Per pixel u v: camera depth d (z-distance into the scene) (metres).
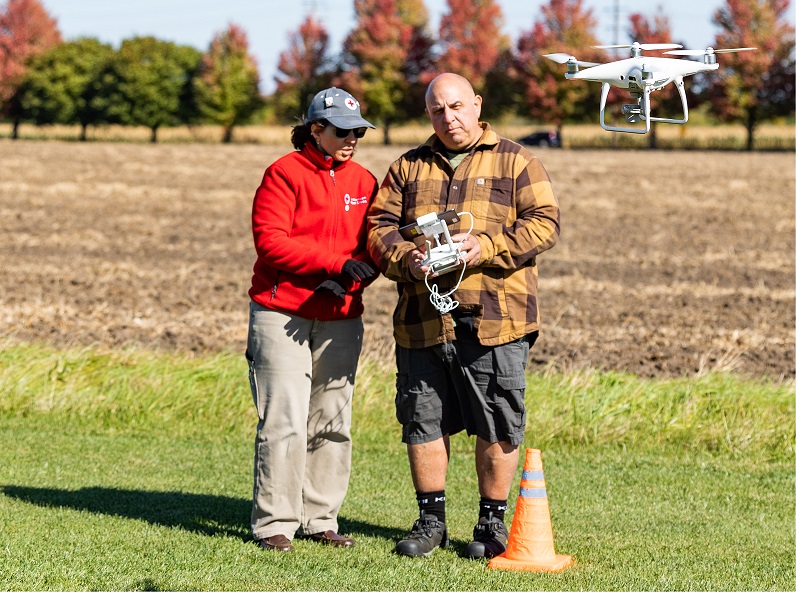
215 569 5.51
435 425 6.15
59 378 10.80
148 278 20.36
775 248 26.50
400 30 94.88
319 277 6.05
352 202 6.17
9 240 25.73
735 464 8.98
